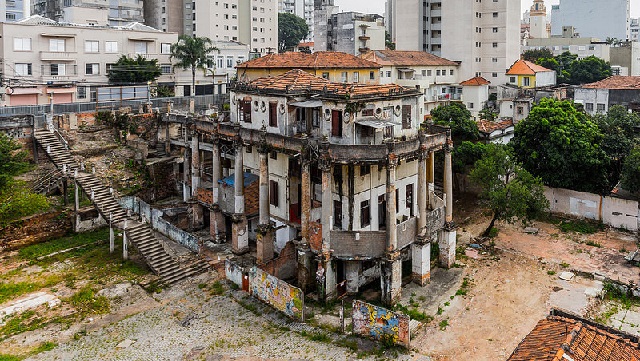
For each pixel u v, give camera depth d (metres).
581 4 183.12
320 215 37.97
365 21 113.56
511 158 48.56
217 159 44.81
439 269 40.62
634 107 70.94
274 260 37.91
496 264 41.41
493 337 31.38
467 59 101.88
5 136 44.00
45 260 41.47
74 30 77.25
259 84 41.75
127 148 56.78
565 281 38.25
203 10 127.81
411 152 35.53
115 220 42.50
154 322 33.25
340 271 37.78
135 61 80.19
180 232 43.94
